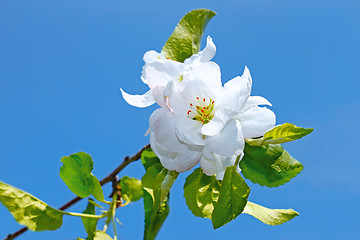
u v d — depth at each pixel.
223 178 0.42
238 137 0.41
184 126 0.42
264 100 0.42
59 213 0.45
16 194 0.44
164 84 0.42
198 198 0.44
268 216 0.44
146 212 0.45
